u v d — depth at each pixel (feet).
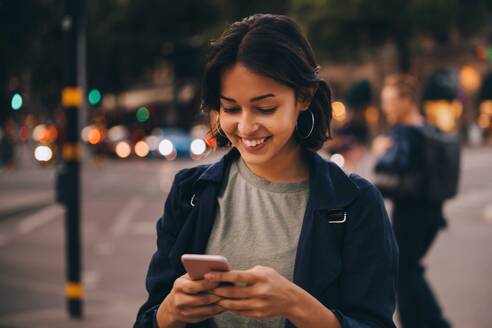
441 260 32.27
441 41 147.95
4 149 100.42
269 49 5.98
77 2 23.95
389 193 17.25
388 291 6.40
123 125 183.42
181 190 6.78
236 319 6.52
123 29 157.07
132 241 40.22
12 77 81.87
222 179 6.71
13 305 25.52
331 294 6.38
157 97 201.77
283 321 6.41
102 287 28.50
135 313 24.48
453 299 24.81
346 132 56.08
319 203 6.39
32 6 78.74
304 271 6.27
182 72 168.35
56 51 123.03
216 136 6.82
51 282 29.68
